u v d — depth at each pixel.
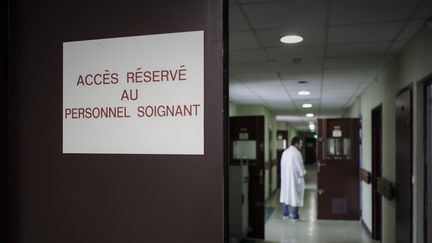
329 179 6.33
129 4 1.20
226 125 1.12
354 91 5.94
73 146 1.25
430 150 2.70
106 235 1.22
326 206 6.32
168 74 1.16
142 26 1.19
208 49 1.13
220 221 1.11
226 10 1.15
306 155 25.36
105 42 1.22
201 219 1.13
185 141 1.14
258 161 5.02
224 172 1.11
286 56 3.53
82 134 1.24
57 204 1.27
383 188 3.94
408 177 2.94
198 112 1.13
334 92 6.07
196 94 1.13
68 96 1.26
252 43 3.06
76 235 1.25
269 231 5.43
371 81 4.95
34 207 1.29
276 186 10.77
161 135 1.16
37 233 1.29
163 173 1.16
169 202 1.16
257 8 2.24
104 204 1.22
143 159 1.18
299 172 6.09
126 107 1.20
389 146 3.90
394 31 2.70
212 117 1.12
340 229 5.57
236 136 5.13
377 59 3.64
